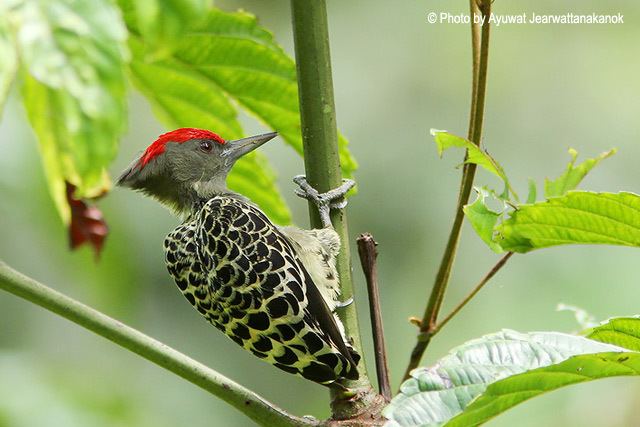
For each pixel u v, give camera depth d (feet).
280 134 27.37
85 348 40.93
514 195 20.93
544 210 20.51
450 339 43.34
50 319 41.24
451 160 45.34
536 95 47.83
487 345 17.98
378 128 46.06
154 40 11.84
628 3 48.32
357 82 46.83
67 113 11.48
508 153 46.91
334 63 47.42
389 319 44.01
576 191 19.93
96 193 25.30
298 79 22.86
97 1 11.76
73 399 34.60
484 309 43.37
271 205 30.66
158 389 42.93
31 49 11.41
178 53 25.04
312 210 24.02
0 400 32.99
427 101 46.60
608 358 16.84
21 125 30.07
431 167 45.34
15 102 29.78
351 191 26.96
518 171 46.62
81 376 38.55
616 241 20.71
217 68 25.55
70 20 11.57
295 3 22.27
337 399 22.09
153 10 11.81
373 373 44.39
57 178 13.91
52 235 31.83
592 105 47.55
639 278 41.75
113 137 11.64
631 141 47.03
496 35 48.67
